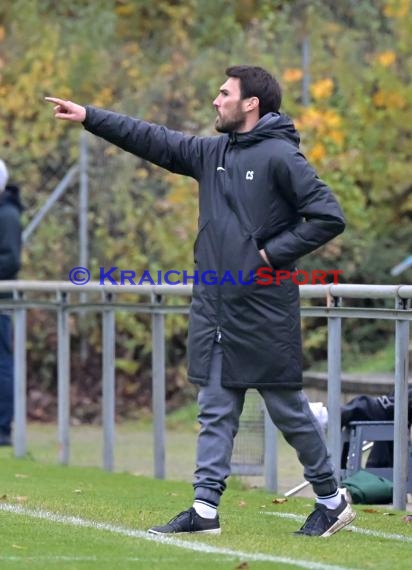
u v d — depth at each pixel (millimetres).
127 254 55250
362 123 57969
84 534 25000
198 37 65812
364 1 62312
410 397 31344
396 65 58594
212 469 25000
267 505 30828
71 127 56562
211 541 24344
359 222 56750
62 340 39656
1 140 56938
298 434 25109
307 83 57906
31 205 56531
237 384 24688
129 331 55500
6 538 24531
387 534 26281
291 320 24719
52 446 45688
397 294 30000
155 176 55531
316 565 22125
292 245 24312
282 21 61844
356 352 55938
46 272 55688
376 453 34031
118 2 68312
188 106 56781
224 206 24766
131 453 44500
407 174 57688
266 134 24641
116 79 58344
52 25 61969
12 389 44219
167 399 55250
